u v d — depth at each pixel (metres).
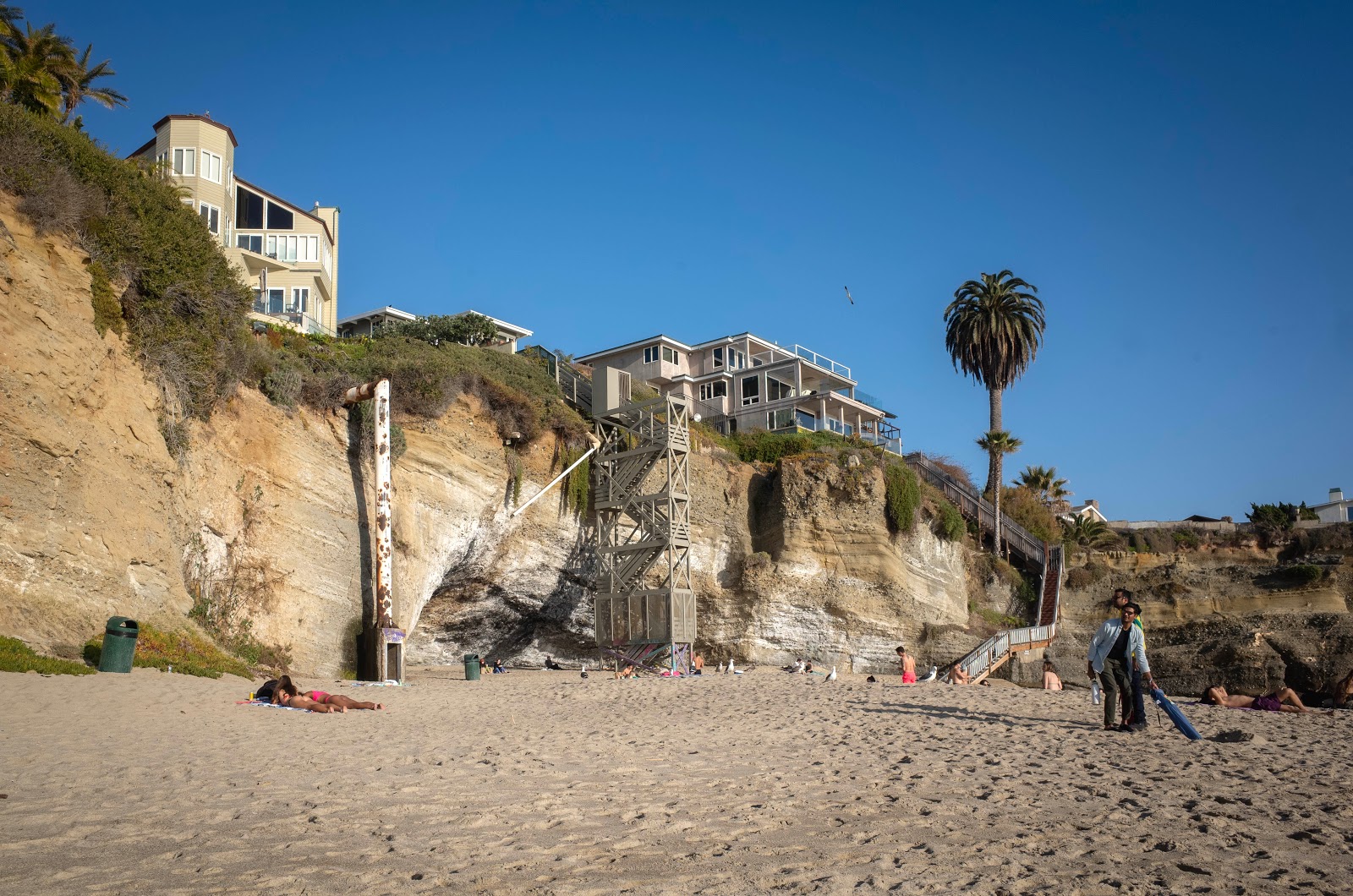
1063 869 5.90
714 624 49.16
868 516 51.31
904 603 51.16
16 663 17.33
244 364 28.97
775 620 49.31
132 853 6.18
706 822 7.36
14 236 20.97
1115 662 14.25
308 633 29.97
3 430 19.52
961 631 51.00
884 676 45.47
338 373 33.56
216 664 22.53
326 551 31.30
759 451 55.69
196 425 26.75
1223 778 9.57
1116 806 8.02
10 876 5.54
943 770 10.13
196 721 14.59
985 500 66.75
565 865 6.02
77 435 21.22
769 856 6.26
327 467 32.12
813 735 14.01
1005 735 13.73
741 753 11.80
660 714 18.36
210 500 26.94
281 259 57.66
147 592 22.70
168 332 25.45
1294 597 64.81
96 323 22.56
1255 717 16.75
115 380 23.00
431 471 36.66
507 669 46.06
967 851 6.36
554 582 43.56
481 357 42.69
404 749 12.19
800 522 50.59
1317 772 9.99
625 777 9.74
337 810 7.75
